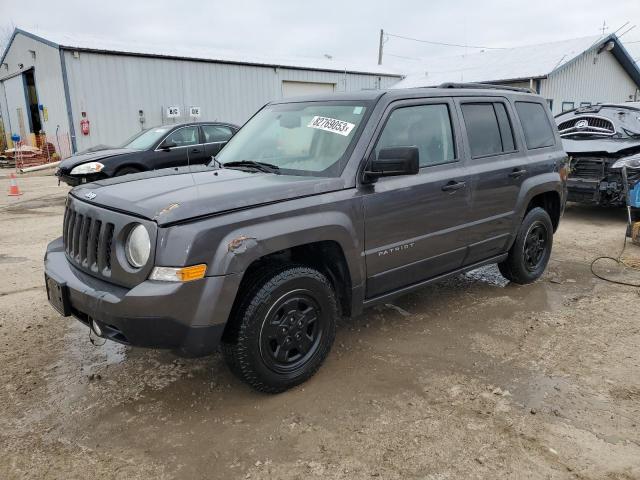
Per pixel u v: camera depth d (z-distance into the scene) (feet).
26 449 8.81
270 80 69.51
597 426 9.36
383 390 10.65
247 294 9.69
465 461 8.43
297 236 9.95
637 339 12.96
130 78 57.88
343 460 8.50
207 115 64.18
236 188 9.95
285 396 10.46
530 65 73.20
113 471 8.28
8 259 20.40
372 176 11.13
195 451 8.77
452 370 11.48
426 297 16.17
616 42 75.66
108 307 8.89
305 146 12.12
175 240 8.68
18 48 71.15
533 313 14.75
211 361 12.00
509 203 15.25
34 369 11.57
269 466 8.38
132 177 11.70
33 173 58.34
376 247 11.62
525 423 9.45
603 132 28.02
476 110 14.57
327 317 10.92
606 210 30.73
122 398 10.42
